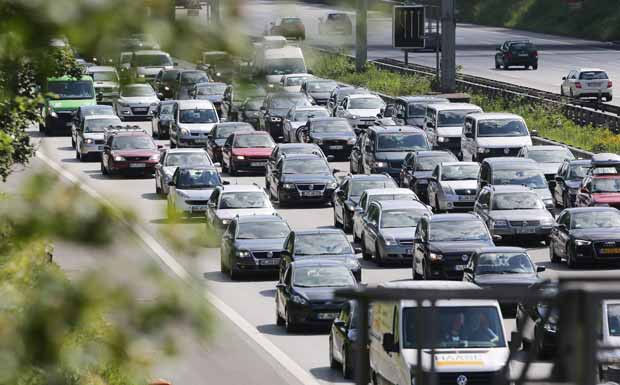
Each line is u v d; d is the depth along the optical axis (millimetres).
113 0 10203
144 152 167875
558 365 13523
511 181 131000
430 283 65062
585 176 132500
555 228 111562
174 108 196250
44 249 11062
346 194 130625
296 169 148125
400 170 155875
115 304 10312
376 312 67188
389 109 197500
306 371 74688
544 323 15398
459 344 63000
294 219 139000
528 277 88938
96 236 10477
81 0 10203
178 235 10953
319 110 194750
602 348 14125
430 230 104062
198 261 10984
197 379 70812
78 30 10203
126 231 10578
